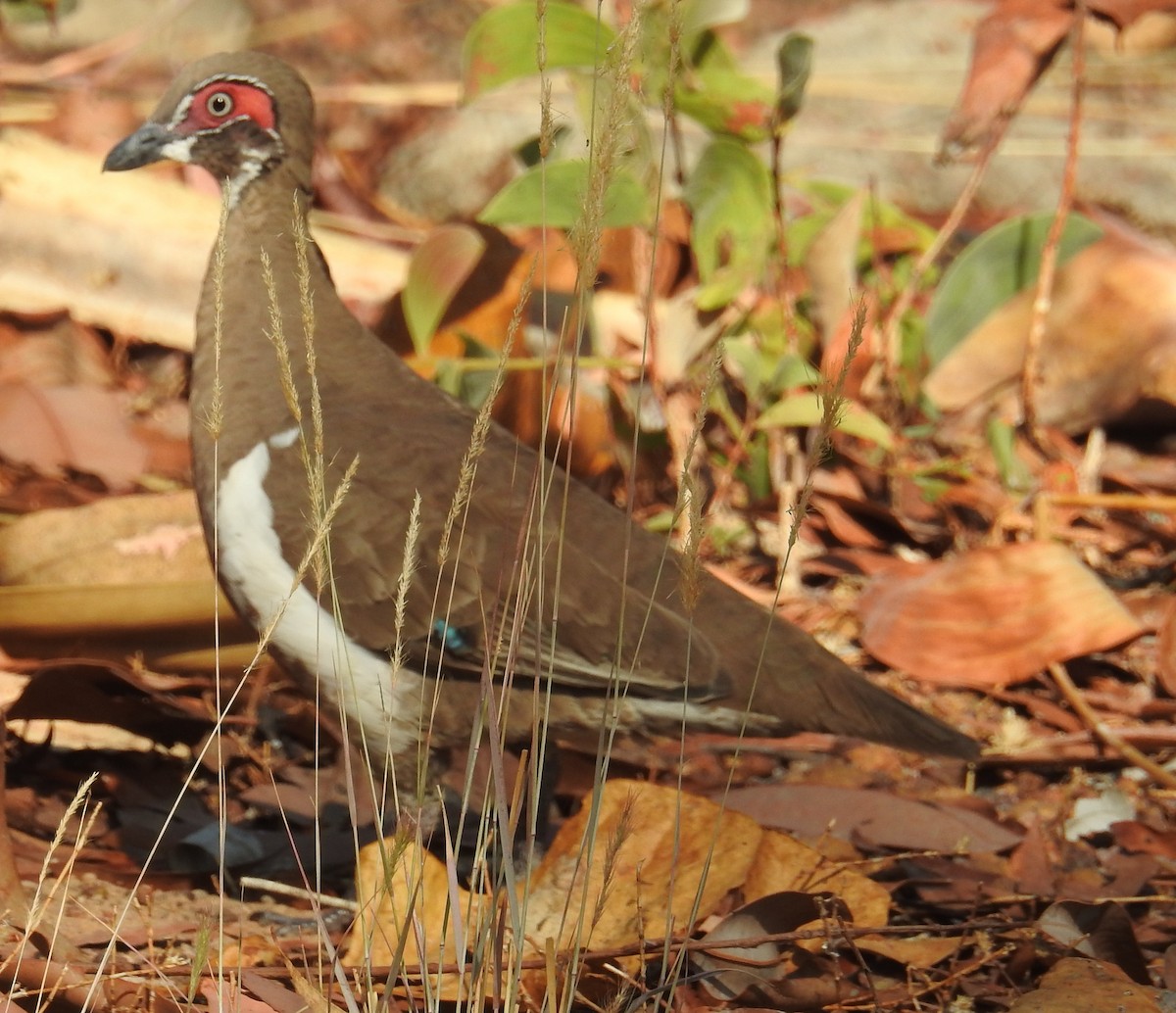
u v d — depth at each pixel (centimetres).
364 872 711
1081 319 1364
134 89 1878
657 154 1582
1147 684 1091
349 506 811
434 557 809
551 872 734
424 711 820
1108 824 940
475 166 1767
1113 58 1931
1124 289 1361
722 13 1133
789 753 1006
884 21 1956
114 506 997
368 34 1991
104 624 926
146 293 1370
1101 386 1355
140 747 952
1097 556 1237
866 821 899
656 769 962
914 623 1070
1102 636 1036
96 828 871
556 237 1227
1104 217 1428
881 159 1748
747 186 1198
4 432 1215
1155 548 1251
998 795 988
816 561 1199
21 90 1823
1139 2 1191
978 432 1363
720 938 713
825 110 1817
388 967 695
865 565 1195
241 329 862
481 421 585
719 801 912
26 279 1352
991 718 1049
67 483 1201
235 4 2022
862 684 845
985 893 842
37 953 667
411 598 805
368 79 1941
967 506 1276
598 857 738
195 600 922
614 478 1216
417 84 1930
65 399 1244
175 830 876
